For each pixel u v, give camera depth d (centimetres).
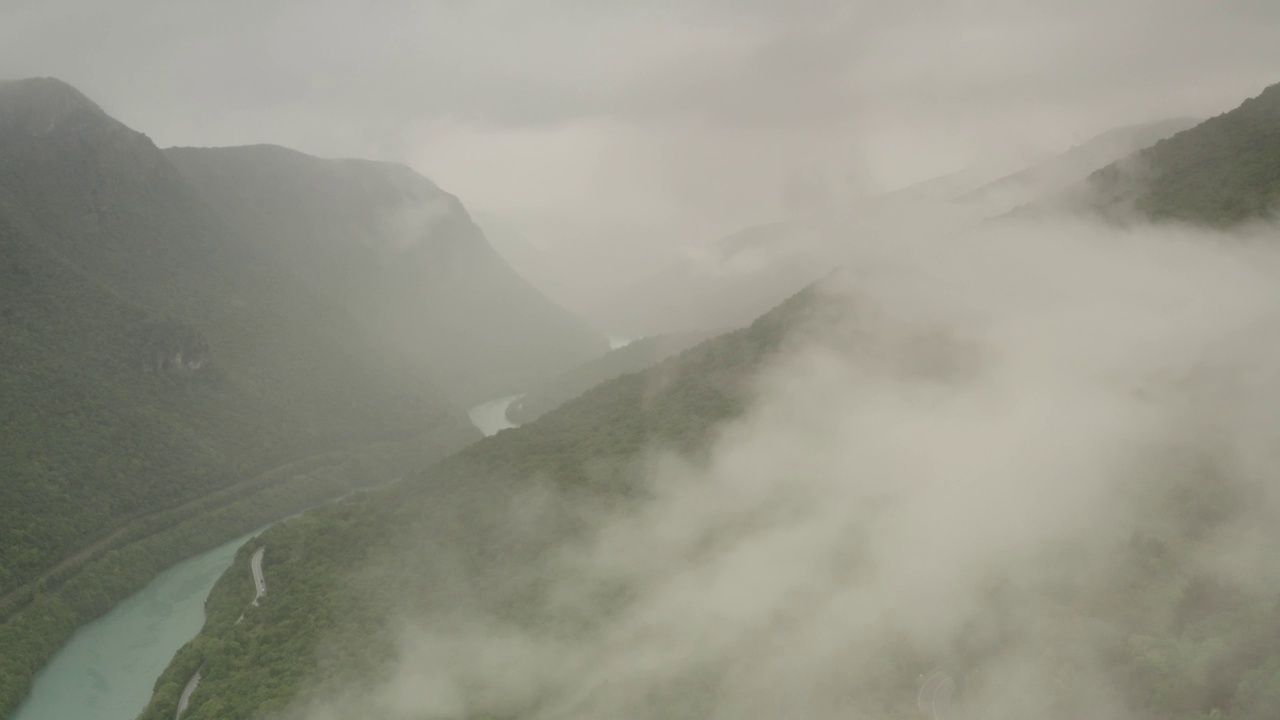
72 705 16212
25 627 18050
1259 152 16725
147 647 18425
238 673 15238
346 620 16138
